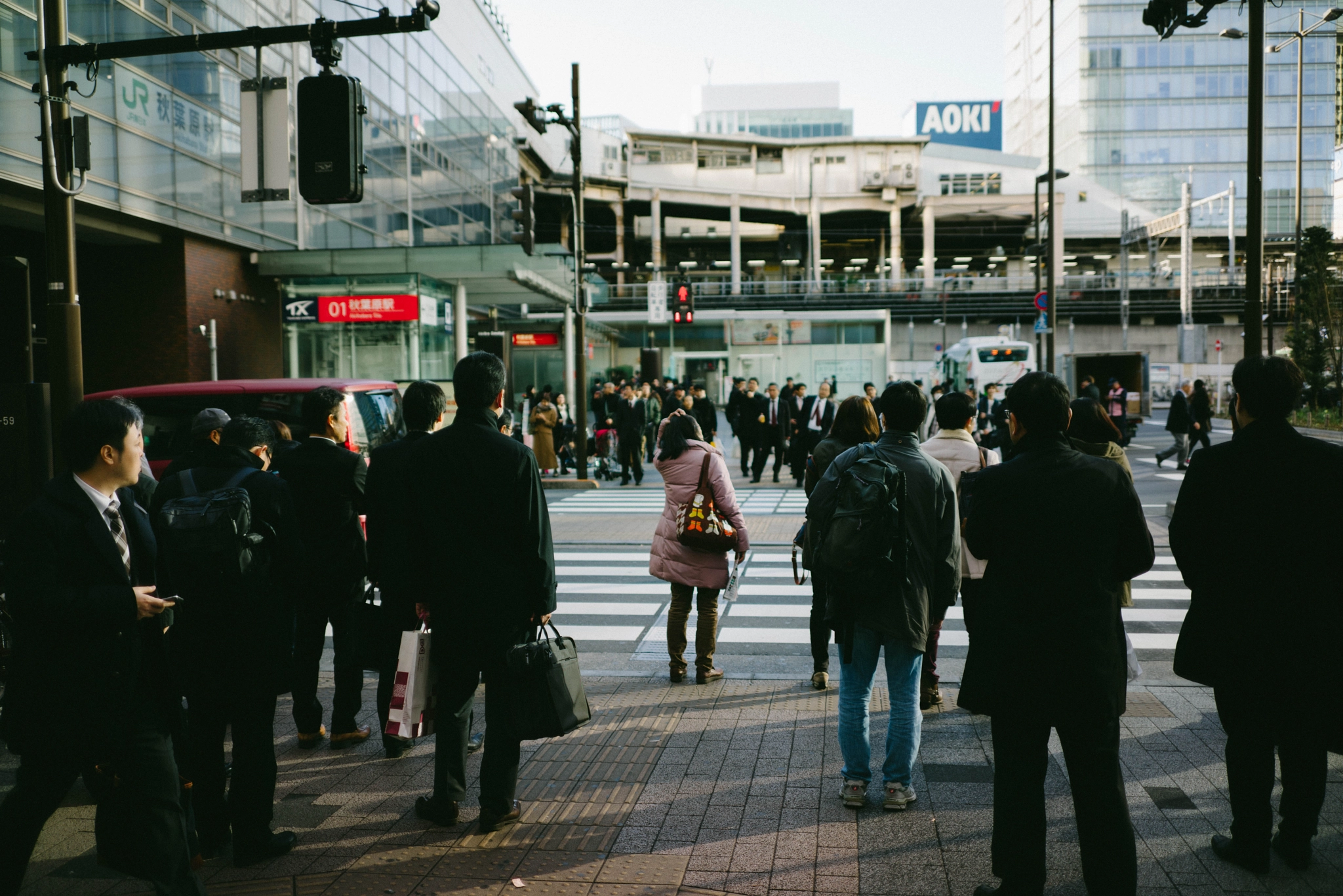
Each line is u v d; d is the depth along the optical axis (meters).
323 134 6.01
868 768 3.88
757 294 64.94
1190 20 8.80
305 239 22.05
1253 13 9.28
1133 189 82.56
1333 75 78.31
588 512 14.44
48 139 5.95
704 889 3.21
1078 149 83.44
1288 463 3.15
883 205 70.62
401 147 27.53
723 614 7.78
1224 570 3.24
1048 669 2.92
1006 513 3.03
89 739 2.79
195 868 3.25
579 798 4.00
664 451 5.69
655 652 6.62
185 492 3.55
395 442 4.32
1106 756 2.92
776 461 17.69
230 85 19.11
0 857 2.83
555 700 3.56
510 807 3.71
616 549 11.16
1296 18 74.00
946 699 5.38
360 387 8.79
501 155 39.41
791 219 74.19
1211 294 64.38
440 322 21.77
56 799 2.87
